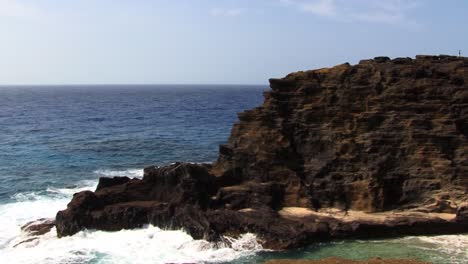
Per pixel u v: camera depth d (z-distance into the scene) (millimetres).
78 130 112125
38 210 47062
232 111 175125
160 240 38062
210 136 101938
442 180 41406
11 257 35562
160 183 44375
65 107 196375
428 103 44594
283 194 43594
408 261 33000
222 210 40906
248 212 40625
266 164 45156
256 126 47594
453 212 40469
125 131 110688
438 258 34281
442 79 45625
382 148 43656
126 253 36062
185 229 38656
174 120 138375
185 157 76812
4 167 67500
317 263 32906
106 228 40000
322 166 44594
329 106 47156
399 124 44156
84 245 37438
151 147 86062
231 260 34875
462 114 43875
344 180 43562
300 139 46906
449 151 42656
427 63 48188
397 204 42219
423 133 43062
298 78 49375
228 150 47625
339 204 42844
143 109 184375
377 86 46375
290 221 39469
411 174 42281
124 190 43938
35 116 150125
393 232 39031
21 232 40719
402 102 45031
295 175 44188
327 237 38344
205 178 43719
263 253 36125
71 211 40094
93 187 56812
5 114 156750
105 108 190500
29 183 58406
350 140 44750
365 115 45031
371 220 39438
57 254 35812
